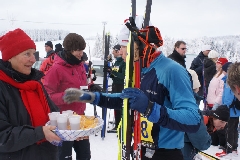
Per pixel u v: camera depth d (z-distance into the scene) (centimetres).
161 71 171
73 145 302
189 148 242
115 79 541
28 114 168
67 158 285
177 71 166
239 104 426
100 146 475
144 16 180
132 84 161
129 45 160
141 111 150
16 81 167
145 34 172
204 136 225
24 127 158
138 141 166
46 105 185
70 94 205
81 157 300
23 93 171
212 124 309
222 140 479
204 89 586
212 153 462
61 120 170
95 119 198
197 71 645
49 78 286
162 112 148
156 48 179
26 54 171
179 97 161
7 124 156
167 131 180
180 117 150
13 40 168
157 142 181
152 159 184
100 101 213
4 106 160
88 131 168
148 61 174
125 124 160
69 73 294
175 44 437
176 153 185
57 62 292
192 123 153
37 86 182
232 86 154
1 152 159
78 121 171
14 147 154
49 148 180
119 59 541
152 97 175
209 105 525
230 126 440
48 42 786
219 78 506
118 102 214
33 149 169
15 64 172
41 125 174
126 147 161
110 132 558
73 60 292
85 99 209
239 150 480
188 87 165
